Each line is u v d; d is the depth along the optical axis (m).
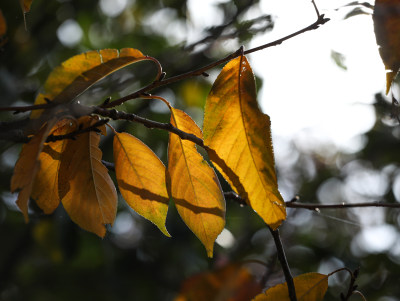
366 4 0.53
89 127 0.51
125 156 0.54
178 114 0.53
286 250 1.22
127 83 0.95
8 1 0.91
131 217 1.18
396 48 0.53
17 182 0.47
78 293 1.28
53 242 1.11
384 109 1.09
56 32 1.08
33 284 1.33
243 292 0.72
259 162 0.51
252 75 0.51
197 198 0.53
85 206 0.53
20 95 1.01
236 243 1.20
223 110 0.51
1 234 1.23
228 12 1.00
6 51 0.93
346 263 1.21
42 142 0.47
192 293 0.71
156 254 1.16
